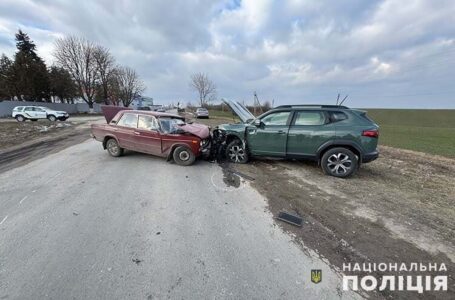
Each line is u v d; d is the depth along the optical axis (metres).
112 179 5.28
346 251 2.83
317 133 5.67
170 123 7.03
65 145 9.60
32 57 38.91
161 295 2.11
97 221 3.39
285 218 3.57
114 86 52.69
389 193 4.71
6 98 36.91
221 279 2.32
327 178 5.58
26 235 3.02
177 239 2.98
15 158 7.27
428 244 2.99
